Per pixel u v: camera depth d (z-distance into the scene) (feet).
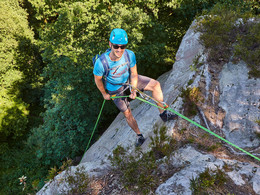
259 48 12.92
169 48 44.60
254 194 7.08
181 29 41.98
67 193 8.91
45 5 38.68
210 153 9.23
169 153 9.07
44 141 37.35
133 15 31.58
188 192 7.01
